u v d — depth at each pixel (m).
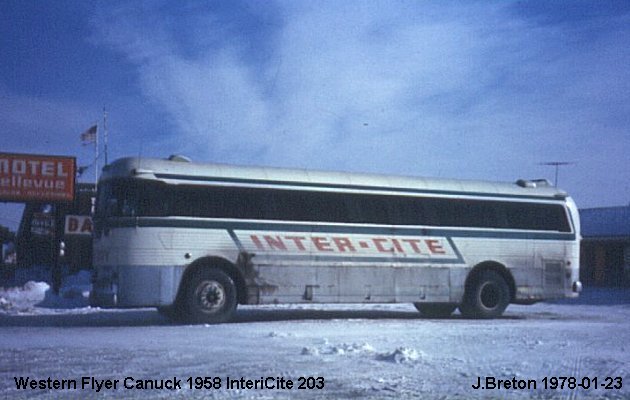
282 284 18.97
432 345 13.62
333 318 21.30
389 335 15.59
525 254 22.33
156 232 17.83
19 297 27.16
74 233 38.25
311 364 11.00
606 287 45.47
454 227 21.39
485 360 11.49
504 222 22.16
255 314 23.19
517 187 22.78
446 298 21.09
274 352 12.41
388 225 20.42
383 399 8.36
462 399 8.39
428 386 9.14
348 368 10.59
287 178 19.36
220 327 17.25
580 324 19.23
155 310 24.67
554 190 23.23
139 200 17.84
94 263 18.34
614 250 46.00
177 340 14.34
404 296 20.47
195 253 18.12
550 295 22.59
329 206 19.75
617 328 17.80
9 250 47.41
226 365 10.91
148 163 18.12
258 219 18.86
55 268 30.66
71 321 19.50
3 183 29.89
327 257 19.52
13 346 13.27
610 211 48.50
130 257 17.67
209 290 18.23
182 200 18.19
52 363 11.15
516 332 16.50
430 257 20.91
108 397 8.52
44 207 42.22
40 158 30.48
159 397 8.50
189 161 18.67
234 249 18.50
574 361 11.45
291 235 19.16
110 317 21.12
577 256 23.12
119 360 11.46
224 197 18.59
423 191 21.09
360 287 19.88
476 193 21.84
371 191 20.34
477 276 21.66
